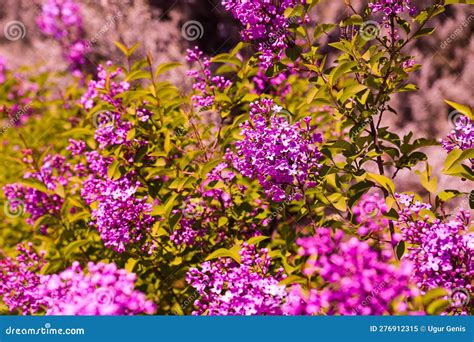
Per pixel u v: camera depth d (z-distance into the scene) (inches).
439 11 56.2
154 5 75.4
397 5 56.2
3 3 86.8
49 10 74.2
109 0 75.5
